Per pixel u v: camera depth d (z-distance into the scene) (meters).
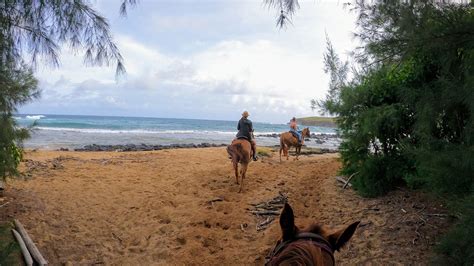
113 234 7.54
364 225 7.00
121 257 6.62
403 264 5.57
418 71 7.23
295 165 14.00
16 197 8.77
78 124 53.97
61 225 7.64
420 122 5.30
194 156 17.19
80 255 6.56
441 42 4.05
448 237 4.66
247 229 7.74
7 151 7.24
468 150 4.37
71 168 13.01
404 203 7.55
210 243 7.07
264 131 69.00
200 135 45.94
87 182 11.05
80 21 3.36
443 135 6.09
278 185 10.59
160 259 6.53
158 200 9.52
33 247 6.35
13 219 7.46
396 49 4.59
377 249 6.11
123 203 9.34
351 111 8.55
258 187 10.62
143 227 7.89
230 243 7.05
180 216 8.38
